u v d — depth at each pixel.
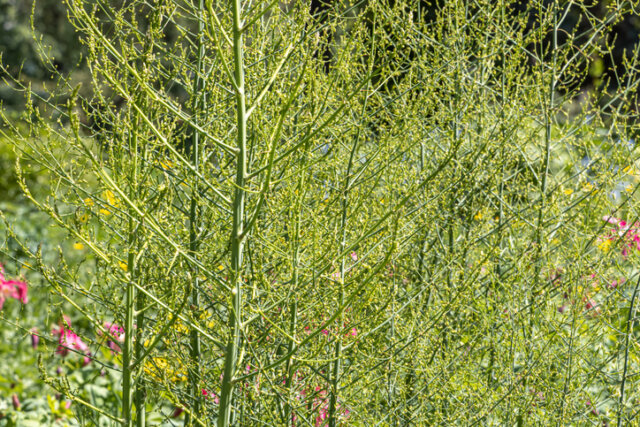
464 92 2.99
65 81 2.41
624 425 2.64
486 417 2.68
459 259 2.79
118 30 2.41
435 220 2.77
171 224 2.60
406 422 2.74
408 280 3.13
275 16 2.53
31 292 4.95
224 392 2.09
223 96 2.72
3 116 2.32
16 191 7.77
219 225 2.63
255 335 2.52
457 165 2.77
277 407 2.60
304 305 2.48
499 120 2.84
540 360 2.62
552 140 3.20
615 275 3.14
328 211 2.49
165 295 2.48
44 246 6.00
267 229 2.58
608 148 3.09
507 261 3.07
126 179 2.40
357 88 2.04
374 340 2.78
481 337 2.83
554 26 3.08
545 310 2.80
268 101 2.49
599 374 2.75
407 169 2.83
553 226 3.10
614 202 3.07
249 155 2.47
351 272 2.65
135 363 2.31
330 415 2.50
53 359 4.30
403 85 2.92
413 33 3.05
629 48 7.32
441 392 2.73
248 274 2.46
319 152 2.69
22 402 4.24
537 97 2.96
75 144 2.16
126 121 2.25
